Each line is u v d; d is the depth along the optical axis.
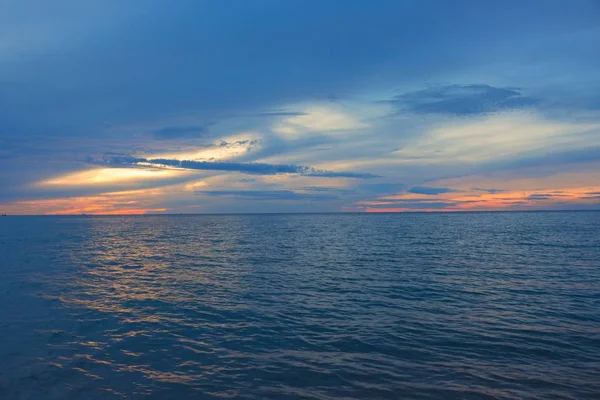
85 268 28.86
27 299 18.47
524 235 59.50
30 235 72.94
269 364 10.99
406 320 15.18
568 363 11.01
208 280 23.72
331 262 31.48
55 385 9.59
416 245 45.31
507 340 12.88
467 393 9.27
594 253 35.69
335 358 11.43
